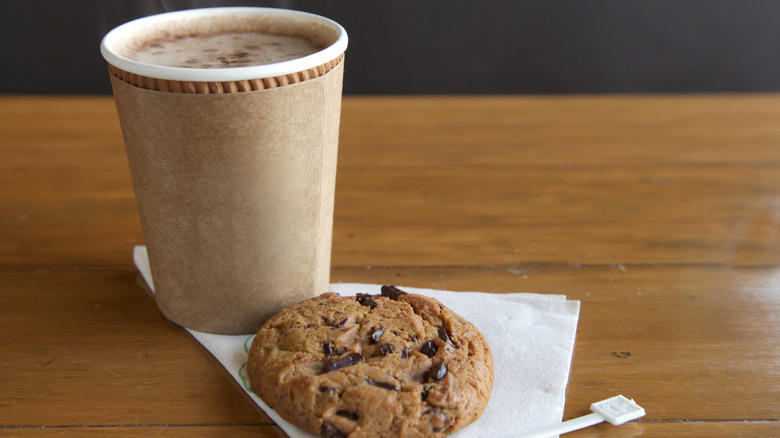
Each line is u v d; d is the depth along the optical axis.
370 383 0.46
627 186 0.67
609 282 0.57
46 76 0.94
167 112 0.48
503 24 0.93
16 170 0.68
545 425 0.47
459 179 0.68
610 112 0.82
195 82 0.47
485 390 0.47
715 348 0.52
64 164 0.69
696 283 0.57
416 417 0.45
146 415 0.48
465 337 0.49
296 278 0.52
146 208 0.50
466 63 0.95
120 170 0.68
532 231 0.62
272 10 0.54
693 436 0.47
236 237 0.50
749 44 0.96
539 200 0.65
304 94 0.48
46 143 0.72
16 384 0.49
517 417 0.47
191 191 0.49
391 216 0.63
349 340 0.48
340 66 0.50
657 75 0.98
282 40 0.53
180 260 0.51
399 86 0.95
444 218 0.63
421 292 0.55
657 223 0.63
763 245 0.60
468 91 0.97
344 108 0.82
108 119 0.77
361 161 0.70
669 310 0.54
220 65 0.49
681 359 0.51
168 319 0.53
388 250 0.60
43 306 0.54
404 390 0.46
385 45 0.92
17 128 0.74
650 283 0.57
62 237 0.60
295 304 0.51
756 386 0.49
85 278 0.57
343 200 0.65
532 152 0.72
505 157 0.71
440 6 0.91
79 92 0.95
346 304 0.50
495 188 0.67
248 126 0.48
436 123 0.77
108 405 0.48
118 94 0.49
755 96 0.88
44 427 0.47
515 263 0.58
